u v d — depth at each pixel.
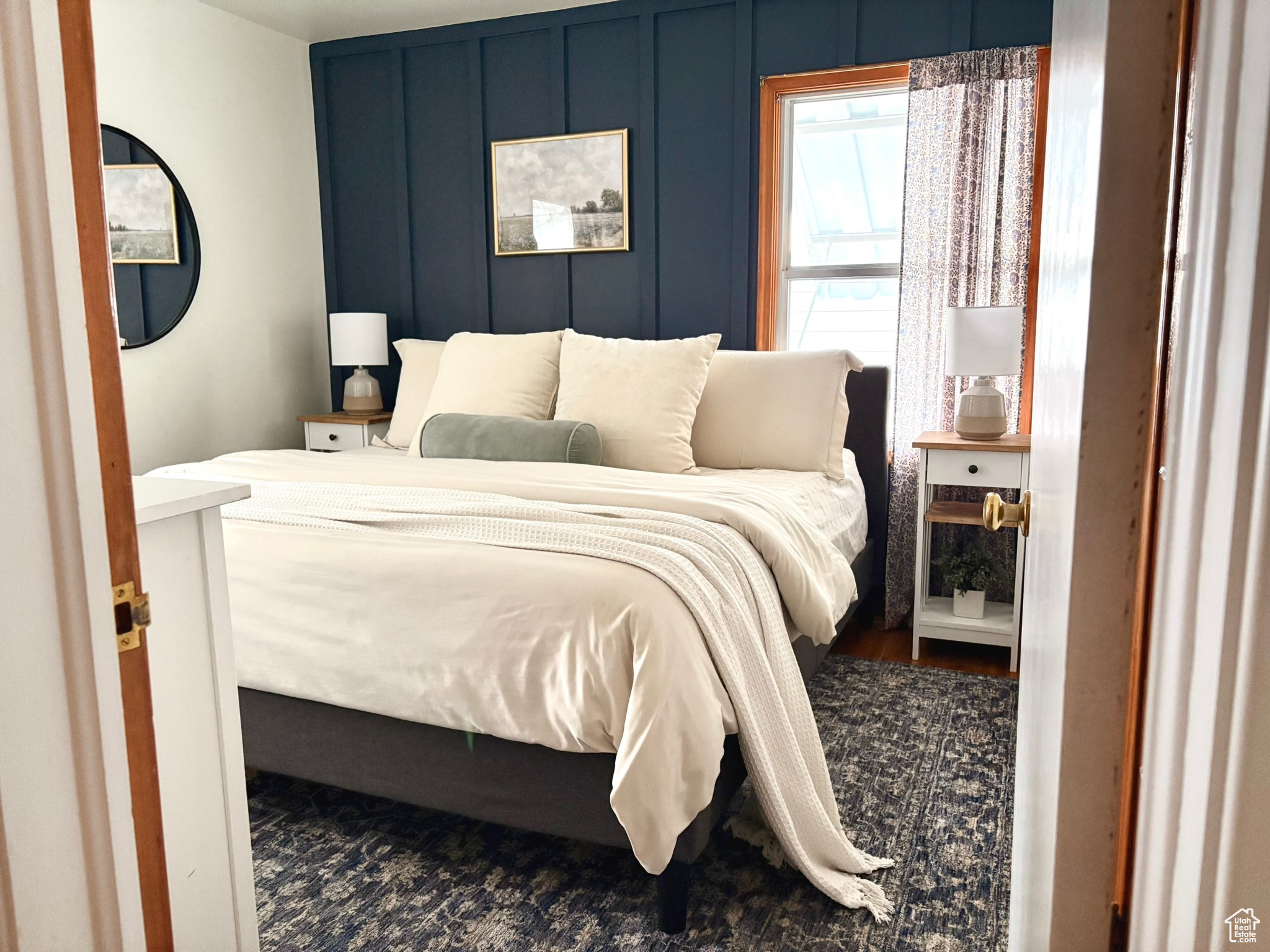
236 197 4.27
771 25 3.83
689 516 2.19
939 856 2.02
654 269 4.15
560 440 3.02
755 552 2.15
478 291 4.50
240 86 4.26
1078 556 0.51
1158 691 0.43
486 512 2.13
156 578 1.11
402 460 2.92
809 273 3.98
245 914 1.26
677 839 1.70
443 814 2.23
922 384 3.65
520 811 1.85
